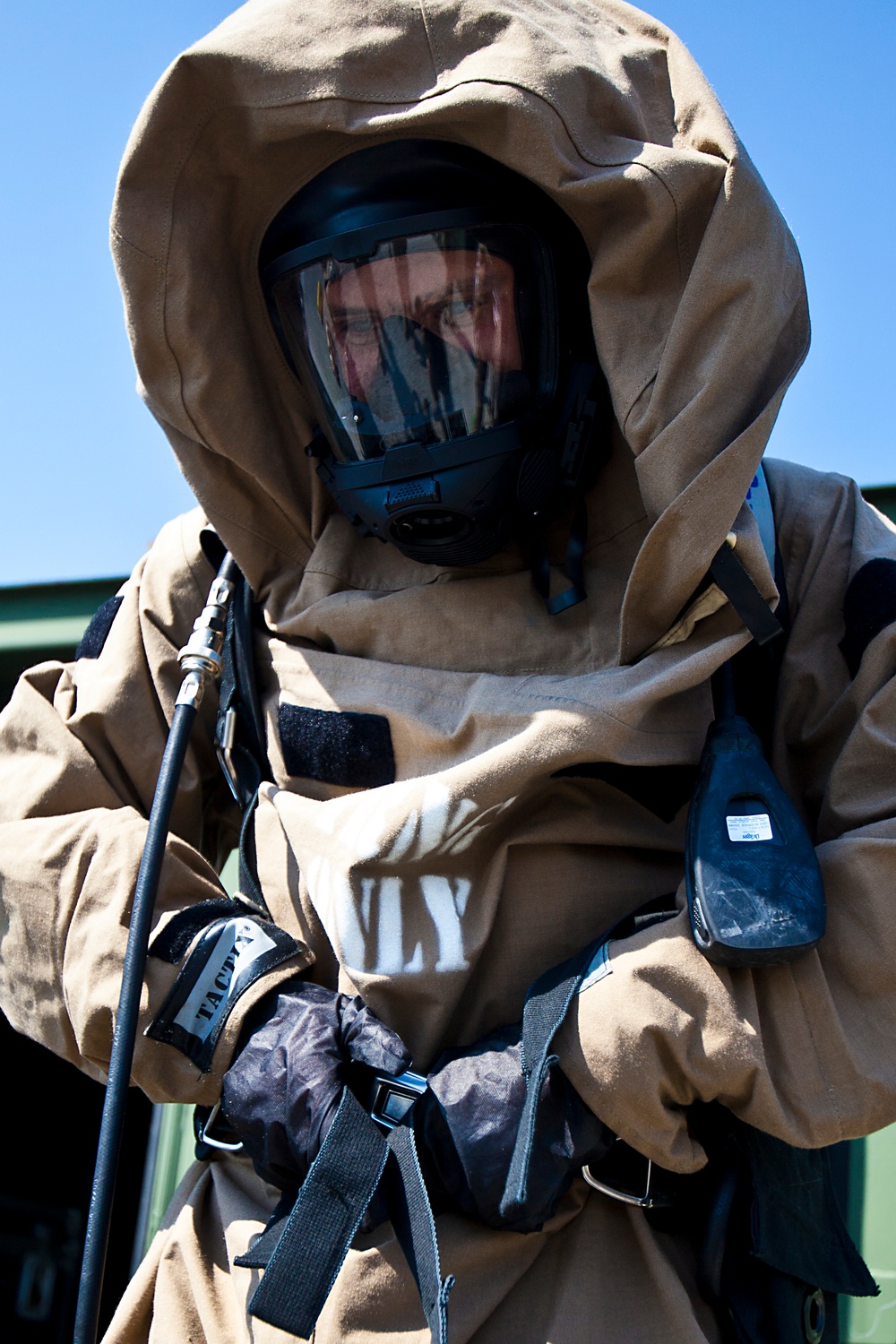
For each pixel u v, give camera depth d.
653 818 1.06
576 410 1.12
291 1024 0.95
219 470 1.21
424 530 1.11
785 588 1.10
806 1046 0.89
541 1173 0.87
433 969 0.98
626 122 1.05
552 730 0.96
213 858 1.35
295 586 1.22
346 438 1.13
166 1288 1.01
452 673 1.08
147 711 1.21
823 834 1.02
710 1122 0.96
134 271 1.14
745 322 0.97
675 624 1.01
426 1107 0.90
